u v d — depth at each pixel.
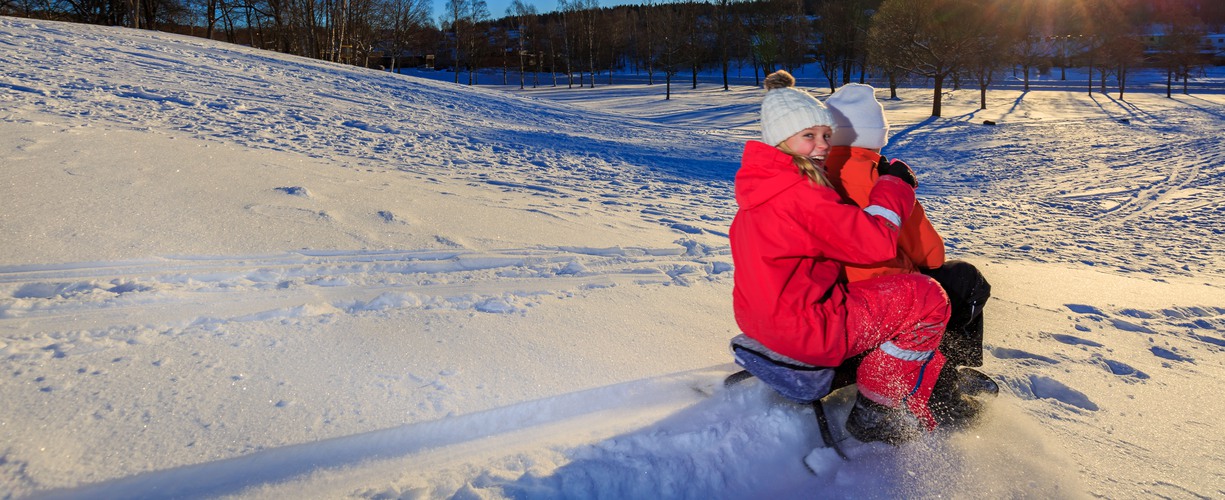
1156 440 2.61
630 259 5.34
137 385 2.49
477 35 89.50
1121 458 2.44
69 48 18.27
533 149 14.54
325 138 12.08
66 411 2.27
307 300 3.72
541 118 22.30
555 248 5.54
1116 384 3.16
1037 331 3.96
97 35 21.80
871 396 2.38
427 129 15.37
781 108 2.34
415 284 4.23
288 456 2.14
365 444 2.23
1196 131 26.69
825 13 64.06
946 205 11.91
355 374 2.71
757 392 2.61
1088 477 2.29
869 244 2.27
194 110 12.96
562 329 3.40
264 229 5.07
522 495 1.96
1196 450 2.55
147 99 13.36
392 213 6.00
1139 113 38.88
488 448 2.28
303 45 46.12
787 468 2.28
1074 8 77.38
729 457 2.24
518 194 8.78
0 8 39.41
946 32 40.28
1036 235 9.30
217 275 4.02
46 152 6.48
